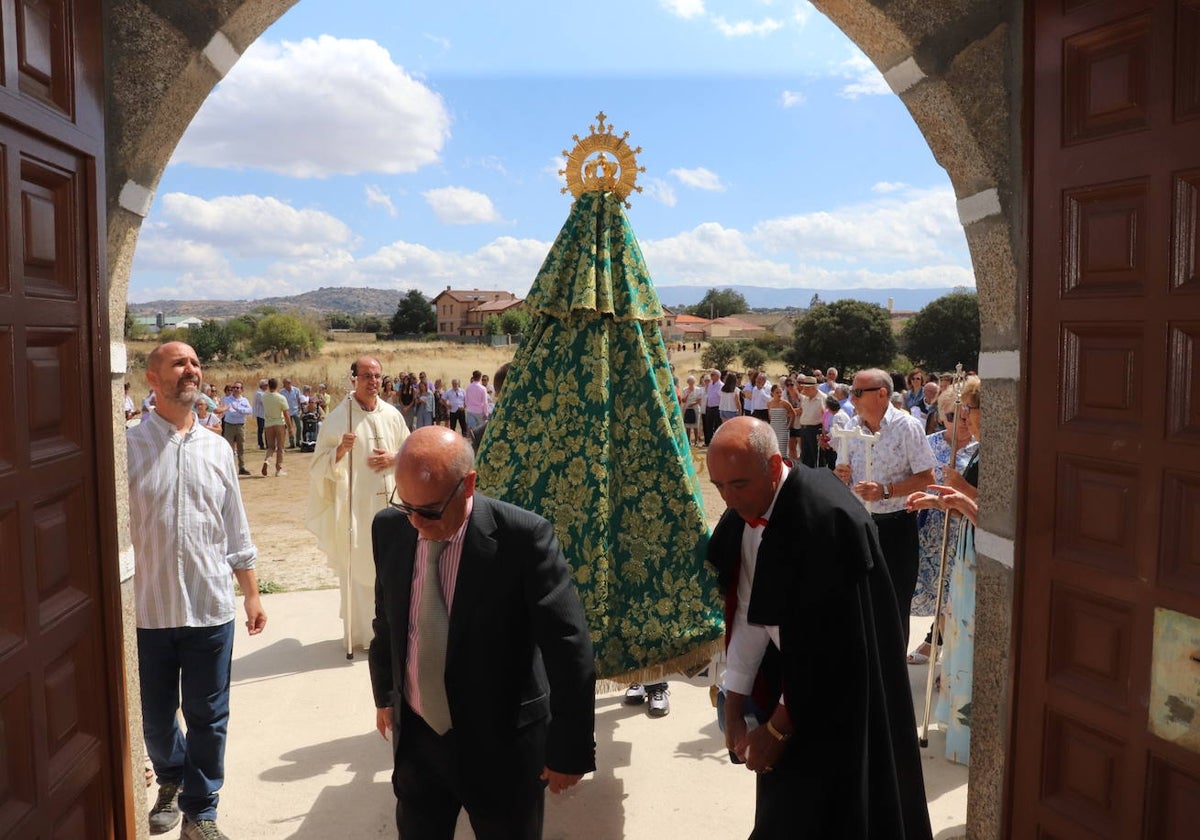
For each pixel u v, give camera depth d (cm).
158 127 278
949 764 416
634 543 392
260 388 1989
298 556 868
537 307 403
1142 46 235
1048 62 264
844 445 462
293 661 550
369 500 564
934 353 5484
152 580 325
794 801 252
